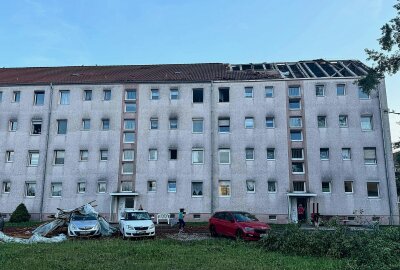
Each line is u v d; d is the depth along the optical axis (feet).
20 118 124.26
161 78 128.06
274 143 116.47
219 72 134.92
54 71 147.95
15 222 107.96
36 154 122.11
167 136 119.96
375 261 37.45
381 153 112.88
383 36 79.61
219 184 115.44
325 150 115.44
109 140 120.88
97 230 71.05
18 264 40.55
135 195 115.96
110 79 128.26
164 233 81.10
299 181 113.29
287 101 119.34
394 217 107.96
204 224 103.19
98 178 118.01
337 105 117.29
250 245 56.59
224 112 120.57
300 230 50.75
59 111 124.26
